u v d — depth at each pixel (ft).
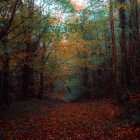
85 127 40.86
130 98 53.06
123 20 76.48
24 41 63.05
